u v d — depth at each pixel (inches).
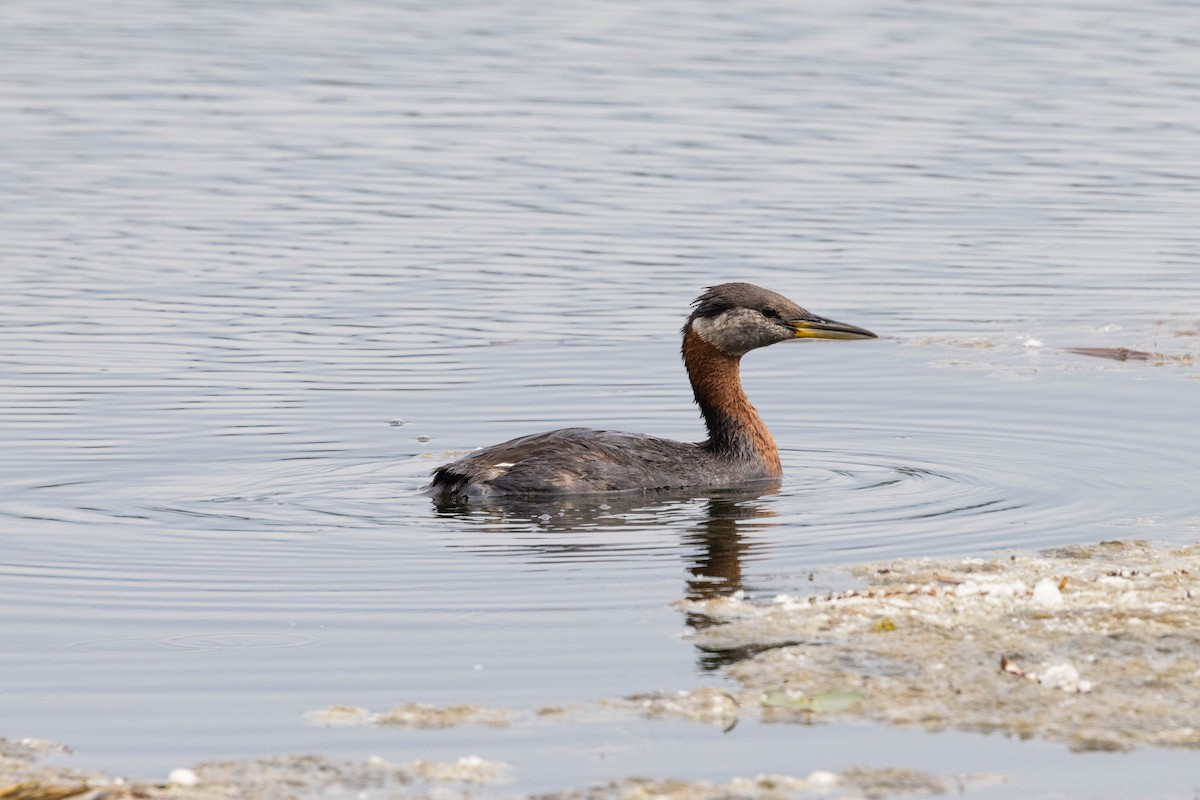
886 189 1249.4
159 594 505.7
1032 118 1482.5
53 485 629.3
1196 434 698.2
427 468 663.1
